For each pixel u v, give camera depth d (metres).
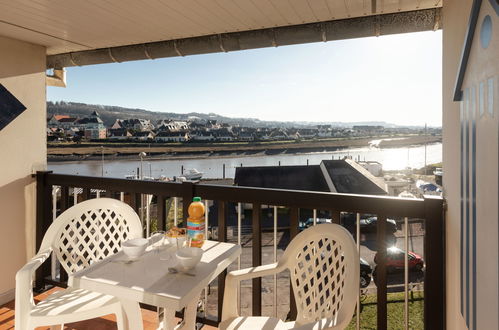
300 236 1.69
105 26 2.58
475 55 1.04
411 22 2.28
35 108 3.02
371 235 20.95
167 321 1.55
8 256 2.85
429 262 1.76
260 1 2.14
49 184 2.93
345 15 2.36
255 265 2.17
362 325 7.89
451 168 1.59
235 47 2.81
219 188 2.25
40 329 2.26
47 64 3.43
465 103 1.21
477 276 1.04
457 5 1.46
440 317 1.74
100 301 1.75
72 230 2.07
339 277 1.53
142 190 2.50
